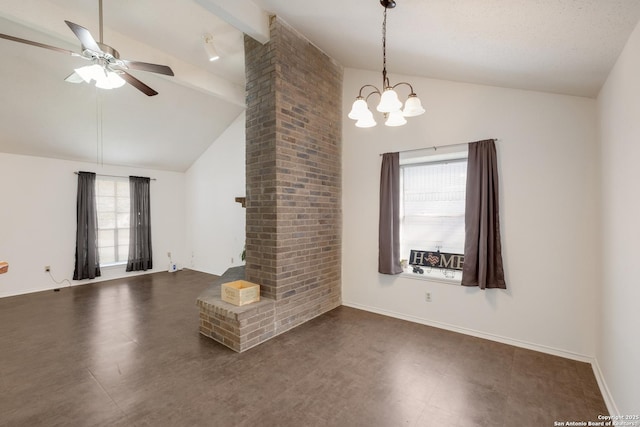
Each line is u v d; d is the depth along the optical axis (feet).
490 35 6.58
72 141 16.22
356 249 13.30
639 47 5.10
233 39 11.71
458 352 9.23
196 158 21.86
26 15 8.95
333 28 9.46
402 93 11.89
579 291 8.77
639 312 5.21
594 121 8.50
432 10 6.32
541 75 7.89
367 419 6.31
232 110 18.31
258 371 8.11
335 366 8.39
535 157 9.34
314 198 11.93
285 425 6.11
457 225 11.54
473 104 10.37
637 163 5.32
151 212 21.17
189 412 6.46
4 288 15.49
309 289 11.78
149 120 16.58
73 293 15.96
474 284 10.11
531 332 9.47
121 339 10.11
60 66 12.07
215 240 20.88
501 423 6.23
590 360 8.61
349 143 13.46
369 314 12.48
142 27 10.91
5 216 15.58
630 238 5.67
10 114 13.56
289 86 10.66
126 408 6.59
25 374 7.95
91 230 18.11
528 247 9.46
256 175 10.84
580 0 4.63
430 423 6.21
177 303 14.17
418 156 11.53
